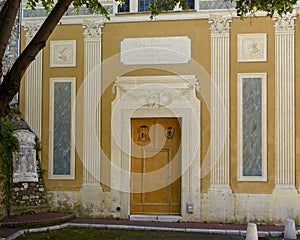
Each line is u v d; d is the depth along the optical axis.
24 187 13.11
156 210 13.45
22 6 14.05
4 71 13.48
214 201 12.93
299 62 12.91
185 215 13.04
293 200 12.63
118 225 12.22
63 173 13.70
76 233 11.37
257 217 12.76
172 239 10.74
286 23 12.96
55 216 12.79
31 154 13.39
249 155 12.95
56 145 13.79
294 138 12.80
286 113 12.88
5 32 7.03
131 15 13.57
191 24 13.30
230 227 12.12
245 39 13.13
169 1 11.05
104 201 13.42
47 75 13.96
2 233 11.11
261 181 12.84
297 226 12.45
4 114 7.26
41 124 13.88
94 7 11.06
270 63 13.02
